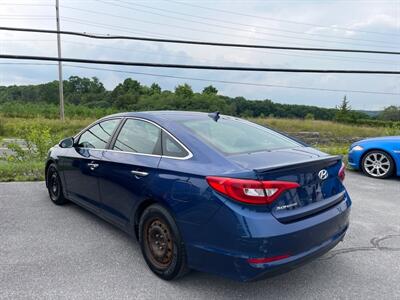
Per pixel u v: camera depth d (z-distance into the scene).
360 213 5.22
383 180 7.53
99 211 4.27
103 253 3.80
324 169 3.18
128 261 3.62
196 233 2.91
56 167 5.20
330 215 3.11
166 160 3.30
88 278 3.28
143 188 3.39
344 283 3.24
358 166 8.05
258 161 2.98
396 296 3.03
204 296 3.02
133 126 3.95
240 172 2.75
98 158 4.16
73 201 4.93
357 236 4.34
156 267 3.31
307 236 2.86
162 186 3.17
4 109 36.44
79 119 30.73
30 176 7.20
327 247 3.10
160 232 3.27
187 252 3.01
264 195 2.70
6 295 2.97
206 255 2.86
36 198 5.76
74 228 4.47
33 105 41.81
